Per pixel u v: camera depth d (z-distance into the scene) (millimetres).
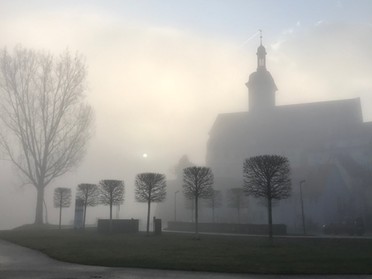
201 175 36531
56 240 29797
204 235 37719
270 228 29219
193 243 28844
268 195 30203
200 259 19922
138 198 38406
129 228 40281
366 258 20906
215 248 25469
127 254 21766
